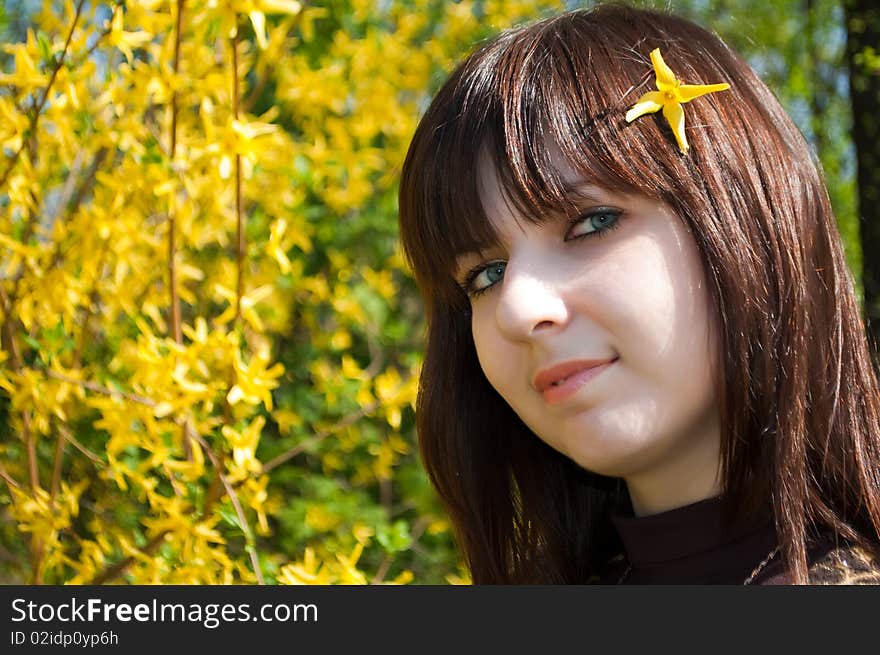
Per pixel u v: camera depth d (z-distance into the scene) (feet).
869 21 10.50
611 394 3.58
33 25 9.14
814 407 3.82
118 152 7.86
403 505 10.71
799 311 3.70
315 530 9.45
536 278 3.66
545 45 3.93
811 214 4.00
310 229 9.52
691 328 3.56
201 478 7.40
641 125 3.64
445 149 3.99
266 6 5.37
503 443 4.88
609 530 4.93
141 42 6.10
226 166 5.82
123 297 6.83
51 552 6.88
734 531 3.80
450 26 10.87
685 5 11.23
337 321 10.72
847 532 3.65
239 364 5.76
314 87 9.41
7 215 6.88
